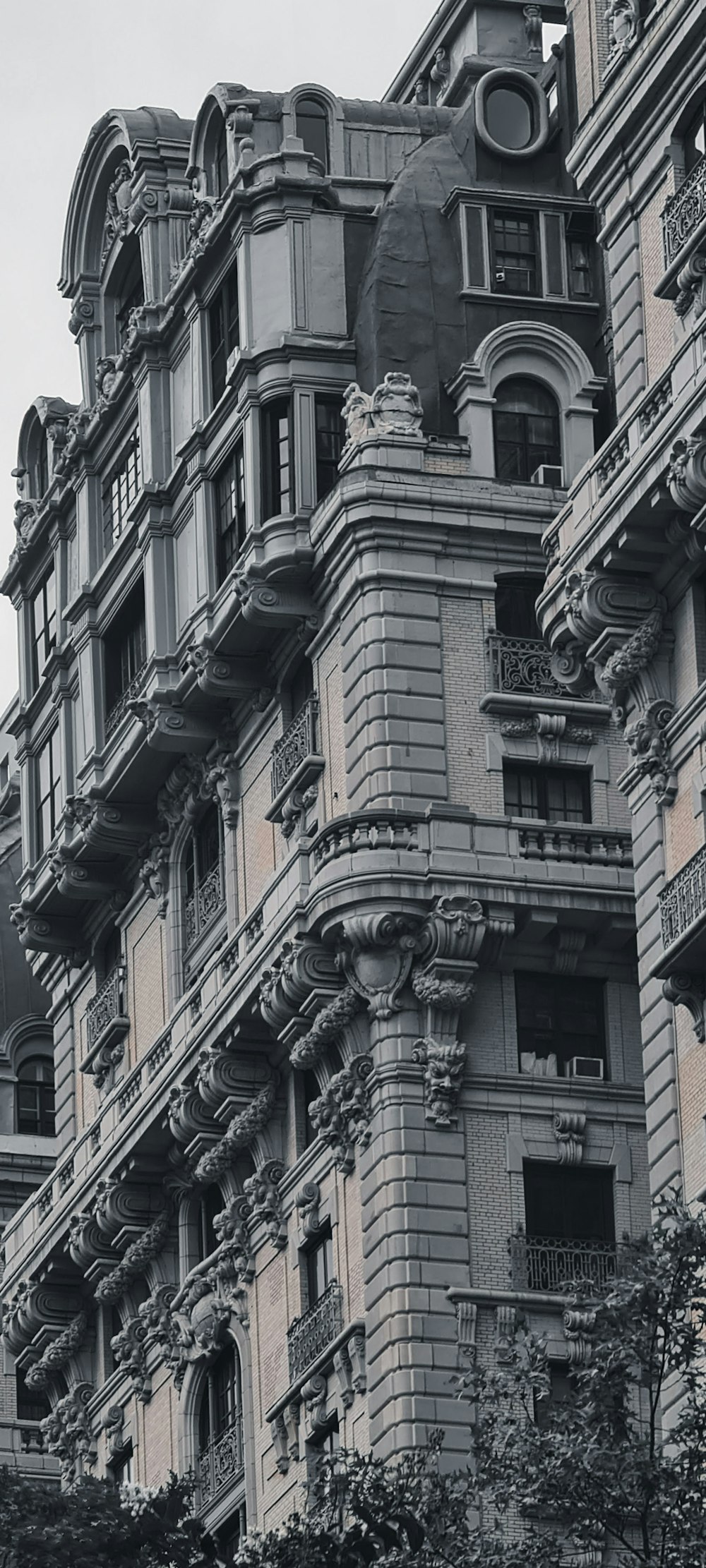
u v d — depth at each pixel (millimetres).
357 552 76688
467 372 78438
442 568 77000
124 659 86812
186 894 84938
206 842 84438
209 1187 83062
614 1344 52500
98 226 90000
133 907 88000
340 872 74250
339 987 75250
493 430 78312
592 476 65188
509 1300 72250
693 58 63062
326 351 79500
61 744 89188
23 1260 90688
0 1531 58438
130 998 87812
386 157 82562
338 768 76875
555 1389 71688
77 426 88938
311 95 82250
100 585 87250
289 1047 78062
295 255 80188
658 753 63062
